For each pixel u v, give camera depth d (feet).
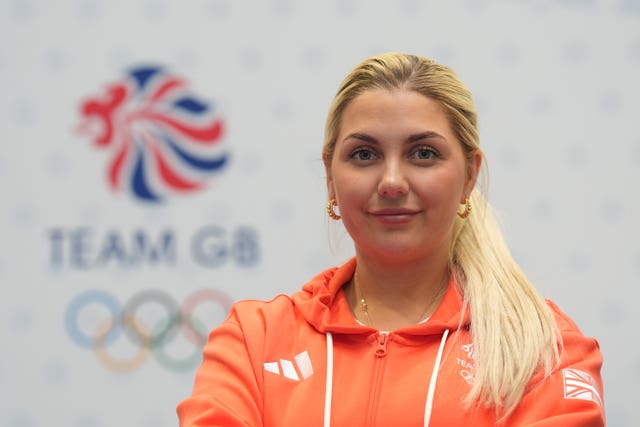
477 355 16.33
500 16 36.86
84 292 37.01
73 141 37.45
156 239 37.11
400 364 16.69
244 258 36.94
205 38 37.45
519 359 16.03
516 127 36.42
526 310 16.70
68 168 37.40
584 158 36.29
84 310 37.01
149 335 36.83
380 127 16.28
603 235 36.01
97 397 36.83
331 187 17.93
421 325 16.79
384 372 16.58
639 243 35.96
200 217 37.11
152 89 37.52
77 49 37.73
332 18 37.35
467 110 16.94
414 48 37.06
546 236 36.06
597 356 16.83
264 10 37.50
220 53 37.45
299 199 37.09
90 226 37.22
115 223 37.22
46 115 37.55
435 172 16.33
